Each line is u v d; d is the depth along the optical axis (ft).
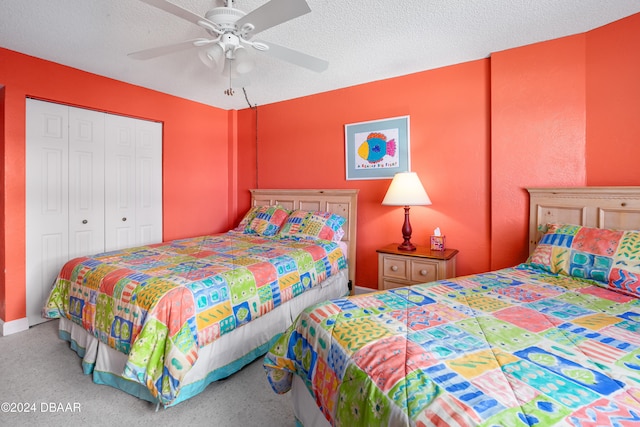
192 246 8.92
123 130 10.36
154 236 11.28
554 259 6.05
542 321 3.84
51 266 8.76
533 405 2.24
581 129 7.04
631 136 6.42
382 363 2.95
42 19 6.52
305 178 11.89
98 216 9.75
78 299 6.42
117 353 5.70
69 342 7.44
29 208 8.33
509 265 7.95
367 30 7.02
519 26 6.84
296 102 11.96
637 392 2.41
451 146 9.02
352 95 10.67
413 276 8.30
